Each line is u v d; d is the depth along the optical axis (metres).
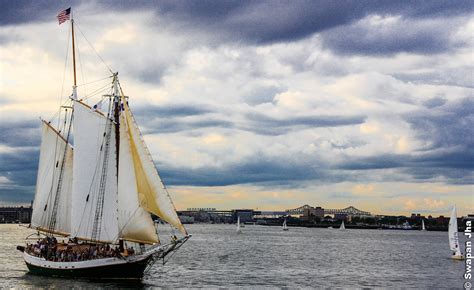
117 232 88.81
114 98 91.38
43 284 82.94
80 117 93.38
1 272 98.12
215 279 99.00
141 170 86.56
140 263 85.12
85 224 92.25
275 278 103.50
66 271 87.38
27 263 94.31
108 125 90.81
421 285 98.81
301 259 151.62
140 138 86.81
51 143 100.06
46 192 100.06
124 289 81.56
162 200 85.88
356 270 123.25
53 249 91.44
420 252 199.88
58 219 98.50
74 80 96.88
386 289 93.12
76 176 93.50
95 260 85.62
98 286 82.38
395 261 151.50
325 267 129.38
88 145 92.56
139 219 86.94
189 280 96.06
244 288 88.88
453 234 156.62
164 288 84.62
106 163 90.56
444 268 131.00
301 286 93.56
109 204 89.94
